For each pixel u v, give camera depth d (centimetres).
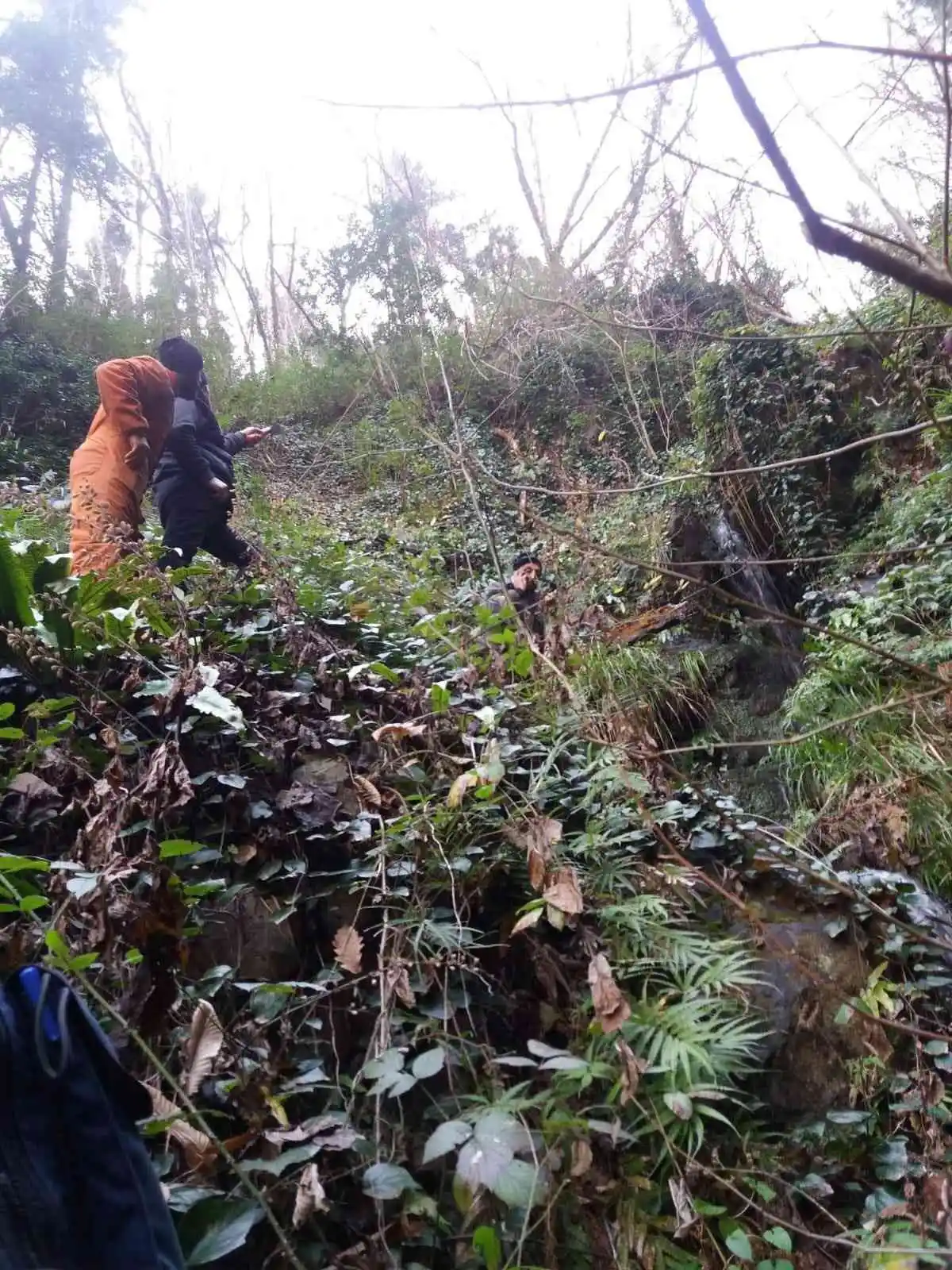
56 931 190
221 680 320
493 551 311
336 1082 222
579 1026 245
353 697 350
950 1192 217
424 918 255
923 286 108
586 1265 206
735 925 286
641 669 582
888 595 545
